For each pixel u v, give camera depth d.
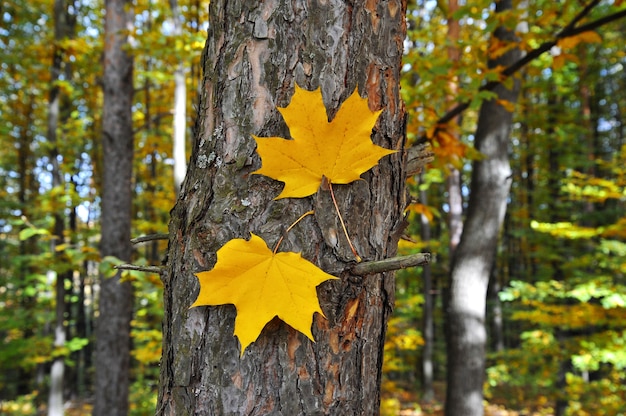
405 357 10.39
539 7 2.60
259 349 0.83
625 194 4.33
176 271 0.92
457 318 3.80
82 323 11.18
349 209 0.87
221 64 0.94
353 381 0.88
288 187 0.84
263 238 0.85
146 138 6.28
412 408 8.26
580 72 6.79
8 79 7.80
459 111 2.50
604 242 4.51
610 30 6.97
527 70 3.07
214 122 0.93
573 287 4.68
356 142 0.85
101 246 4.50
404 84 2.81
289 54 0.90
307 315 0.77
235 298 0.79
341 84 0.90
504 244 12.35
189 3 5.20
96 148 8.64
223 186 0.89
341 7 0.92
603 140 10.57
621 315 4.08
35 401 9.62
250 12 0.92
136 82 7.78
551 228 4.35
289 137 0.89
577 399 5.39
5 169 9.72
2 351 6.84
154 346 5.04
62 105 8.20
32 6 7.22
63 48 5.70
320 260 0.85
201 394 0.85
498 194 3.72
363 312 0.89
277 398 0.82
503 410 8.02
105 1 4.61
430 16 5.63
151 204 7.28
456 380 3.77
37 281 7.18
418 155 1.35
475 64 2.46
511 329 12.77
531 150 7.92
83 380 12.88
